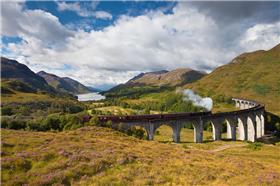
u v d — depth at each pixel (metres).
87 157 30.64
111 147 36.91
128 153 34.50
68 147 33.66
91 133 52.56
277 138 151.88
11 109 189.00
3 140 34.12
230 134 128.38
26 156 29.12
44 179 24.81
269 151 77.81
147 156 35.06
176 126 101.50
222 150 80.50
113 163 30.16
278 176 31.75
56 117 84.12
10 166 26.45
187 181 27.14
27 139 35.97
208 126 167.75
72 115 83.44
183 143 97.56
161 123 97.44
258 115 156.25
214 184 26.84
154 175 28.00
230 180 28.55
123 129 85.50
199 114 119.56
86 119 81.56
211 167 33.06
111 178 26.34
